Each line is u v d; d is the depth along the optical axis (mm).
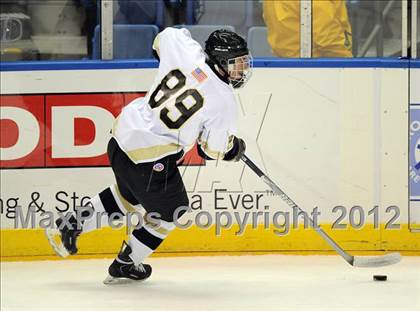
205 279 14656
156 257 16984
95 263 16531
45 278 14945
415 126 17109
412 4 17328
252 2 17578
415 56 17312
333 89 17062
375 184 17109
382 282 14172
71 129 16953
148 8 17500
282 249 17094
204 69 13078
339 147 17078
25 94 16984
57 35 17531
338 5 17453
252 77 16984
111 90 16953
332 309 12023
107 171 16984
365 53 17812
